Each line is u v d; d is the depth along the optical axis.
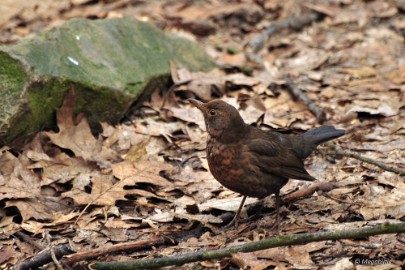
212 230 10.03
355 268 8.73
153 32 14.65
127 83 13.02
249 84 14.43
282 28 17.61
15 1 18.55
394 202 10.22
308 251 9.11
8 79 11.73
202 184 11.35
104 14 17.94
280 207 10.49
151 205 10.73
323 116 13.42
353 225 9.74
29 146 11.79
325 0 18.91
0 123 11.42
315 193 10.77
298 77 15.28
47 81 11.88
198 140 12.66
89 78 12.44
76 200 10.62
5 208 10.55
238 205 10.61
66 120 12.12
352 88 14.61
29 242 9.87
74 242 9.85
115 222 10.26
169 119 13.36
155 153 12.28
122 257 9.39
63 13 18.27
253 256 9.02
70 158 11.59
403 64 15.59
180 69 14.49
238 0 18.86
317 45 16.80
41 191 10.98
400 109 13.51
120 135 12.59
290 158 10.05
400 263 8.77
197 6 18.61
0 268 9.42
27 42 12.20
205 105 9.94
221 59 15.86
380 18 17.91
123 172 11.27
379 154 11.90
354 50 16.42
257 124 13.17
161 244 9.68
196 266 9.03
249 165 9.73
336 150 11.44
